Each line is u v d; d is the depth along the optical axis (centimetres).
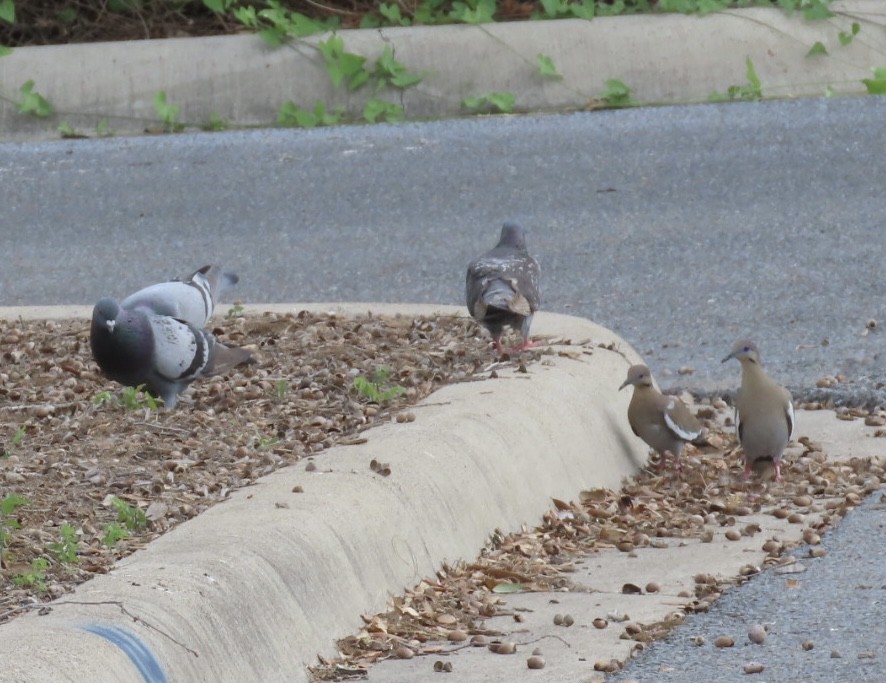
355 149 2017
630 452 1137
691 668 746
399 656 766
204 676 682
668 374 1334
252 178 1941
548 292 1555
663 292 1535
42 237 1798
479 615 828
